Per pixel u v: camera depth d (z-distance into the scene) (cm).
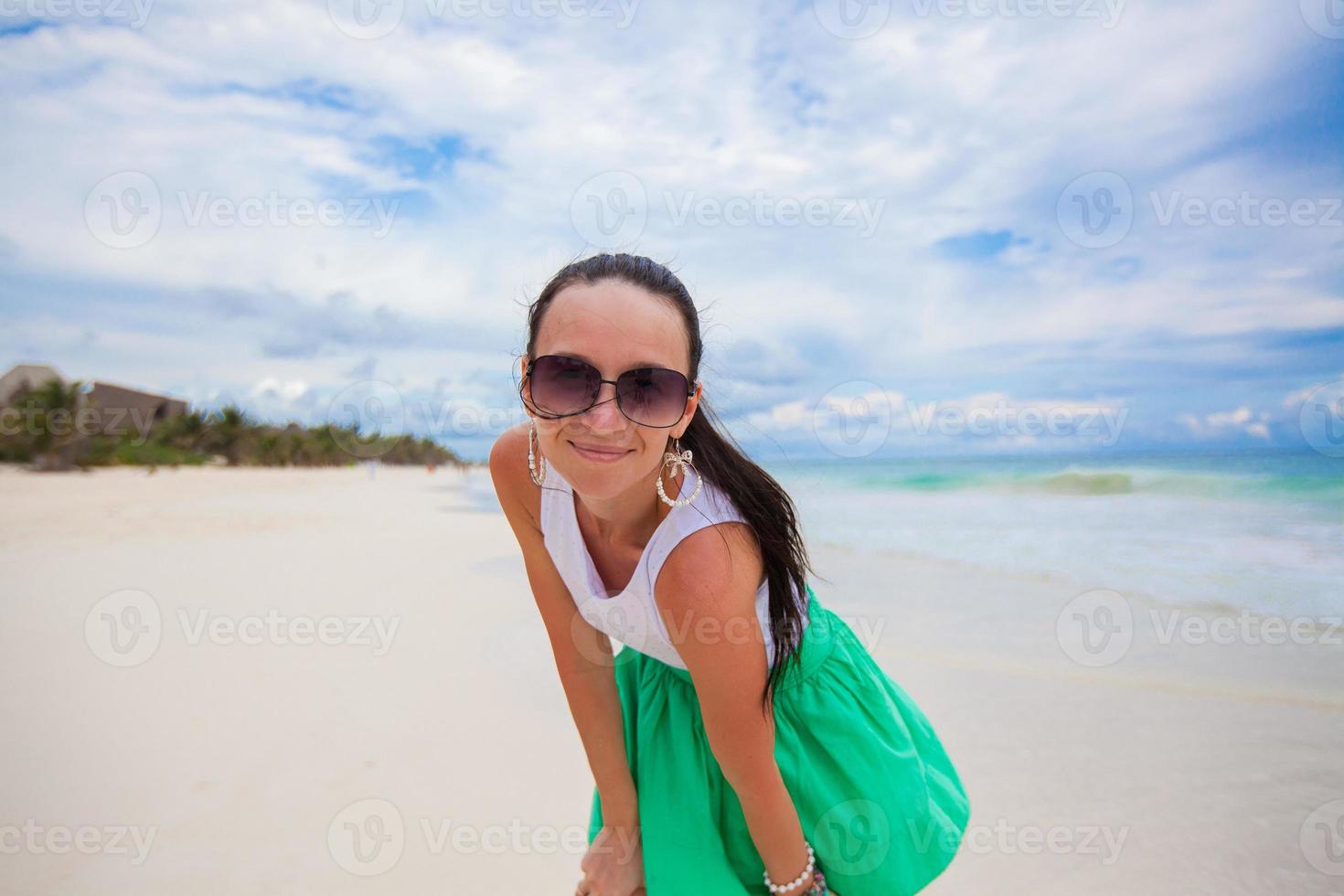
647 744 185
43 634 507
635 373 135
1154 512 1245
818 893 172
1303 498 1294
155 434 3578
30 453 2817
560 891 222
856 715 175
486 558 866
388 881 226
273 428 4162
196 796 282
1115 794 284
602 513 161
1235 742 329
